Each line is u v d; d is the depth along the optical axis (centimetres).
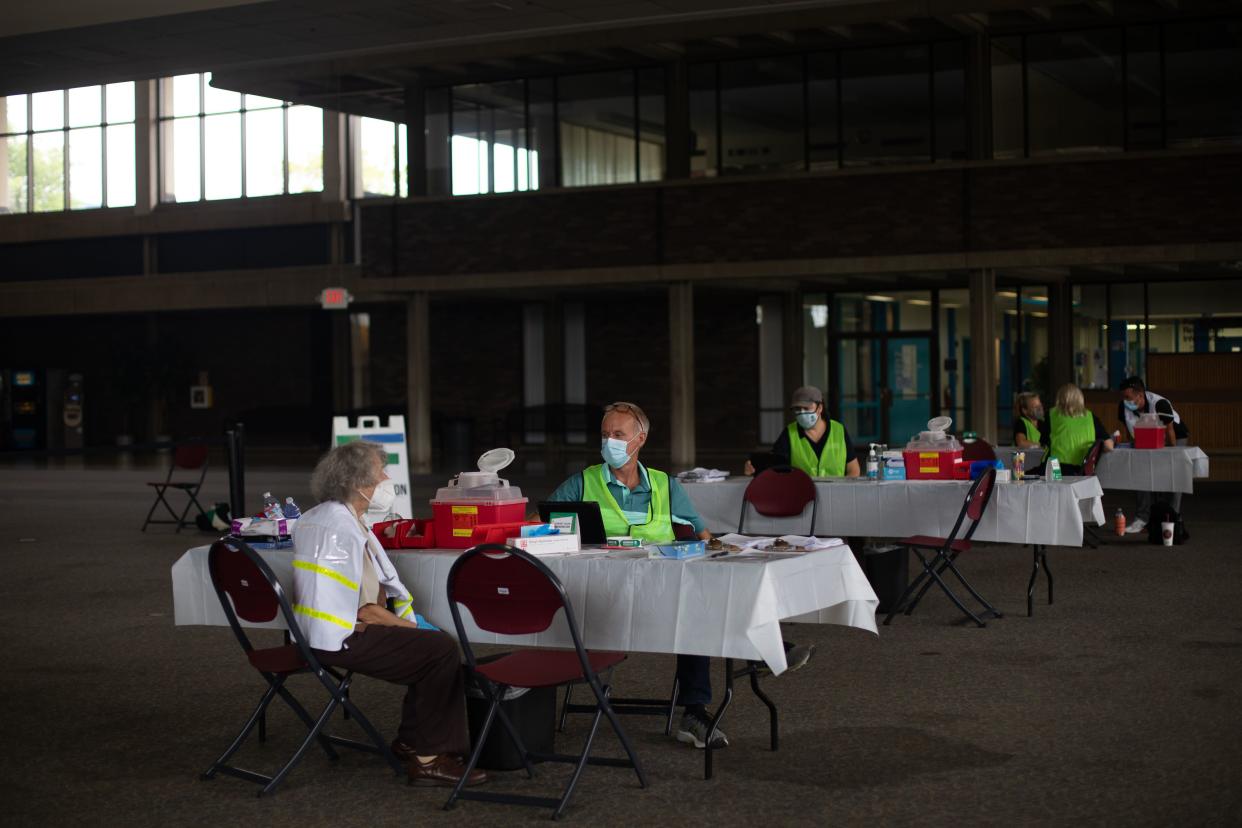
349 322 3497
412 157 2719
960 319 2677
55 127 3738
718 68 2545
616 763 593
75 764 632
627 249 2467
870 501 1026
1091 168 2172
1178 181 2125
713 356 2923
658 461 2706
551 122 2641
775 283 2656
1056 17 2256
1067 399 1386
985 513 1004
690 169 2561
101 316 3781
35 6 1666
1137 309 2525
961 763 607
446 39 1805
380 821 546
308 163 3478
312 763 634
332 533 586
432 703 593
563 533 648
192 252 3591
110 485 2389
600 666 577
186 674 822
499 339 3189
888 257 2292
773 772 599
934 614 992
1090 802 547
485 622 572
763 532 1066
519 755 599
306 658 590
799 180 2350
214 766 605
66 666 848
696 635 584
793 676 789
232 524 708
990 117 2348
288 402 3612
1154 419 1380
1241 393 2070
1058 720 678
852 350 2770
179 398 3700
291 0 1616
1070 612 985
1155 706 702
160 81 3616
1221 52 2228
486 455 679
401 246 2627
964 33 2339
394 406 3303
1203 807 538
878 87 2442
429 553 648
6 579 1231
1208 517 1606
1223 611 978
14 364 3900
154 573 1262
